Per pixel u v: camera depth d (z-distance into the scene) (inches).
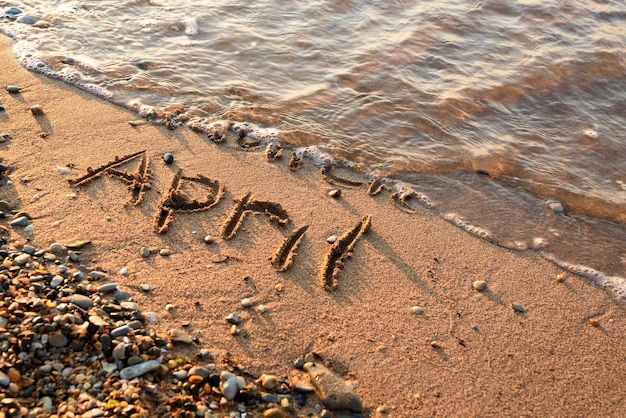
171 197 61.7
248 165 67.2
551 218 64.7
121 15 91.0
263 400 47.4
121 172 64.1
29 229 56.7
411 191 66.1
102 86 76.1
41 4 92.6
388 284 56.6
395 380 49.9
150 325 50.9
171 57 82.9
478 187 67.6
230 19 92.7
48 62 79.0
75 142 67.2
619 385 51.0
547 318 55.2
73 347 46.7
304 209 62.9
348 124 74.2
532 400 49.7
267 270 56.5
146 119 71.7
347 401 47.7
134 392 45.1
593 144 74.7
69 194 60.8
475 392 49.8
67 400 44.1
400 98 78.8
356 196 65.2
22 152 65.0
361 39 90.4
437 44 90.4
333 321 53.2
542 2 105.6
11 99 72.4
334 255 58.7
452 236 61.8
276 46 87.0
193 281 54.7
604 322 55.3
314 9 97.4
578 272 59.4
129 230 58.2
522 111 79.2
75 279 52.9
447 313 54.7
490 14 101.1
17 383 44.1
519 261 60.0
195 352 49.8
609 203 66.7
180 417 45.0
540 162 71.4
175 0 96.9
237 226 60.1
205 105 74.7
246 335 51.4
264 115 74.2
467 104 78.8
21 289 50.1
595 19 102.0
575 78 85.6
